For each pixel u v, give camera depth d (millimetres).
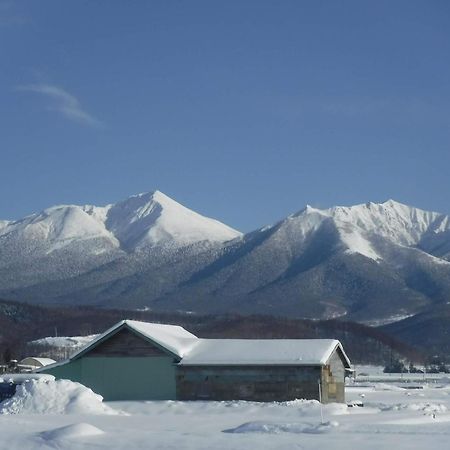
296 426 30422
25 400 40531
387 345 176750
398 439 26406
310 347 48469
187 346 50344
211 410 41656
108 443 25969
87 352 50625
